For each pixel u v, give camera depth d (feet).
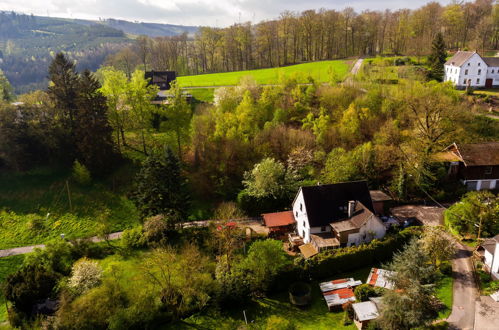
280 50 505.25
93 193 221.25
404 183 191.52
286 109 260.83
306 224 163.22
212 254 164.25
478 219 151.64
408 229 152.15
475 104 267.18
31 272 145.59
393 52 461.78
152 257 150.20
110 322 119.24
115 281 139.13
